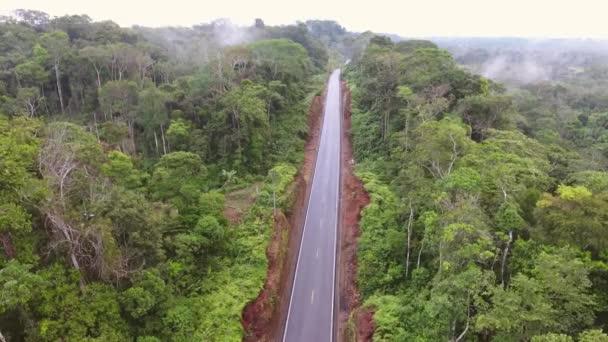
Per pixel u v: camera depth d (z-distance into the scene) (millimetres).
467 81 58750
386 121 64750
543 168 40219
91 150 33531
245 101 60000
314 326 37188
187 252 36469
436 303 24703
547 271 21938
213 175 57188
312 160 67938
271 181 55219
